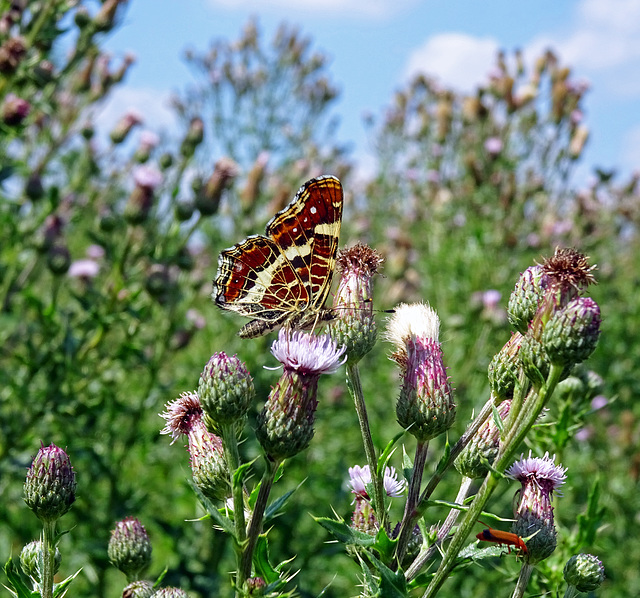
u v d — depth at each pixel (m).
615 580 0.40
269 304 0.23
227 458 0.19
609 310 0.55
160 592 0.19
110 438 0.35
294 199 0.22
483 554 0.18
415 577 0.18
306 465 0.41
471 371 0.44
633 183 0.66
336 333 0.20
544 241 0.54
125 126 0.49
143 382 0.43
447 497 0.34
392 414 0.47
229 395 0.18
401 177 0.78
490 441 0.19
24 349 0.39
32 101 0.39
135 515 0.34
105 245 0.36
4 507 0.33
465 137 0.62
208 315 0.46
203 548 0.37
